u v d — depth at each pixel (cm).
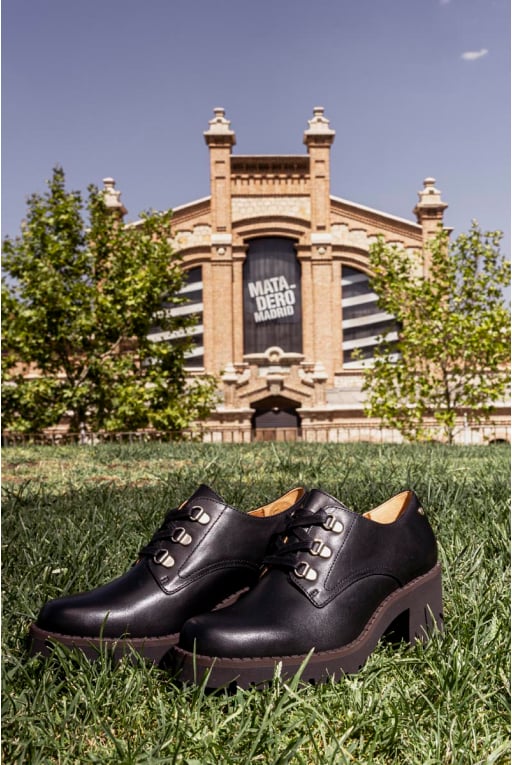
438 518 319
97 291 2002
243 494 404
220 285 3231
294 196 3294
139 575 184
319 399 3119
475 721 141
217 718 141
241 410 3059
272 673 157
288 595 170
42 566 247
